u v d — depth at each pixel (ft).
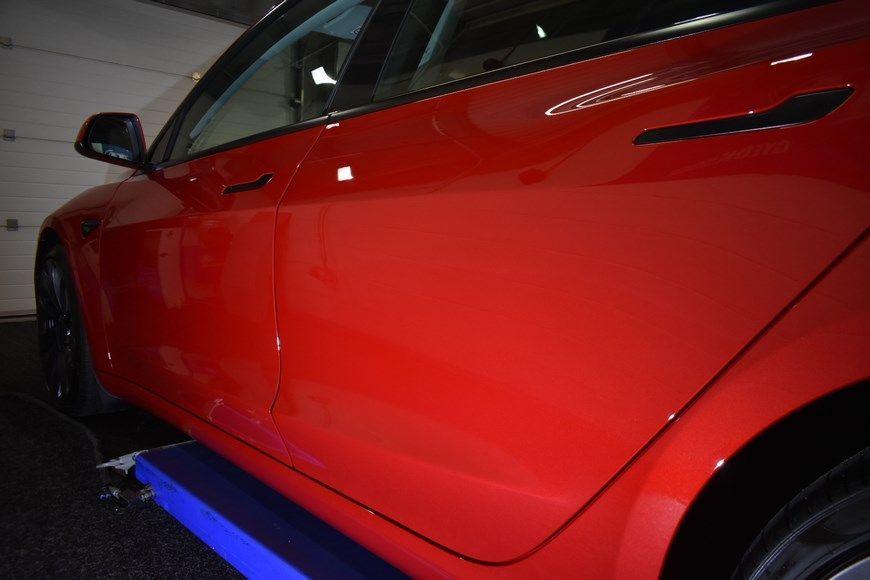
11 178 20.35
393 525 3.08
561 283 2.29
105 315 6.01
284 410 3.64
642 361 2.07
